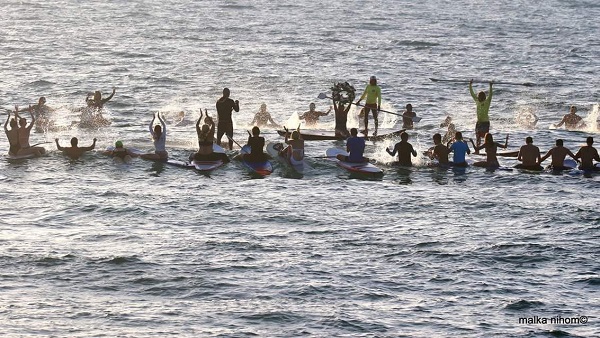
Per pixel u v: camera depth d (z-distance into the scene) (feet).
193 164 294.46
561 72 579.07
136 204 253.03
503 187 279.08
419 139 348.38
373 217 247.50
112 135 342.23
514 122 408.05
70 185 270.67
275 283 198.90
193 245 221.25
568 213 252.21
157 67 551.18
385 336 175.01
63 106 416.67
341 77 535.19
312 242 225.56
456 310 187.32
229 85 495.41
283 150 299.58
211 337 173.47
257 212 249.34
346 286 198.29
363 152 312.29
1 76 496.23
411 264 212.02
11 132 298.35
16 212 244.22
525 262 214.48
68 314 181.27
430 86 502.79
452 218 247.50
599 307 190.08
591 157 298.56
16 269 202.90
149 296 191.42
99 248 217.56
